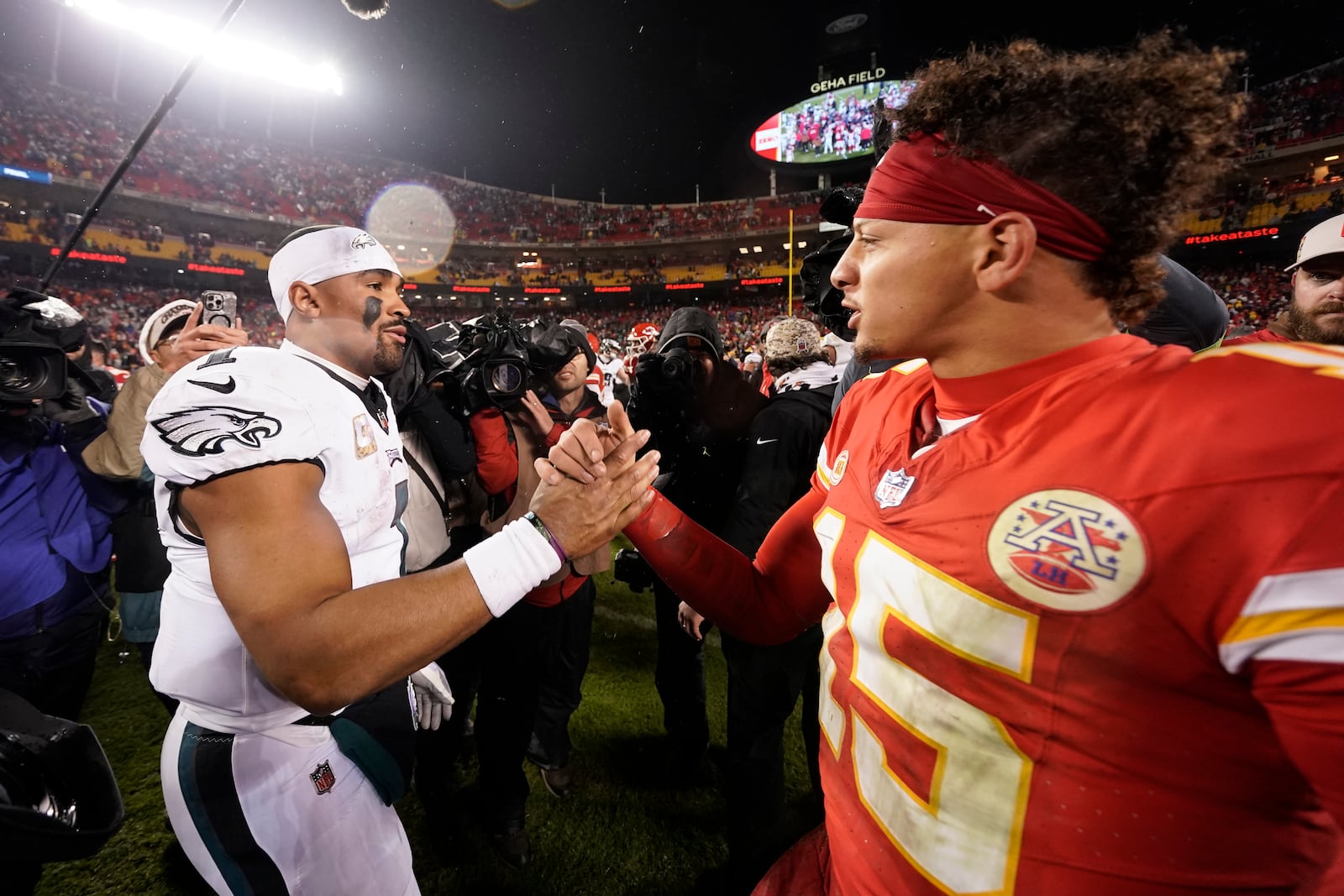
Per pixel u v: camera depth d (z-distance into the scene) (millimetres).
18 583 1808
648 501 967
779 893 898
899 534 635
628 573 2260
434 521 1908
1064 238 574
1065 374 580
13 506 1819
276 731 1075
